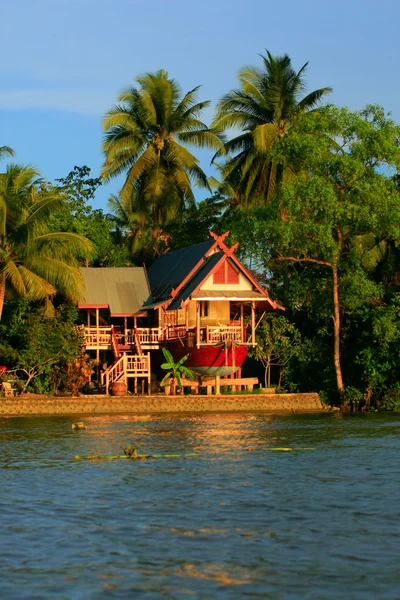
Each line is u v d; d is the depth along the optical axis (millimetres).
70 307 69625
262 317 75125
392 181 68875
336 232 72125
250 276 69438
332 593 17906
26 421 56875
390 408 70375
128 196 86938
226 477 31922
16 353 67125
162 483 30594
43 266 65125
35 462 36281
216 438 45938
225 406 67250
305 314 78500
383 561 20078
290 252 72812
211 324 72812
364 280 69250
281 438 46125
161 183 87812
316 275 78688
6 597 17688
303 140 66812
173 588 18266
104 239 89000
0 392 65500
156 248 97750
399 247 75875
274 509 25828
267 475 32406
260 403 68250
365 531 22922
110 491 29047
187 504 26641
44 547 21438
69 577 19016
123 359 68938
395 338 69375
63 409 63250
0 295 65000
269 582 18609
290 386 75125
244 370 80812
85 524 23922
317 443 43594
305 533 22750
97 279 76562
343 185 68625
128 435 47469
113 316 74125
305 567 19656
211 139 87688
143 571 19422
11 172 65812
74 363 68500
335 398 73250
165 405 65625
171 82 89812
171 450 40344
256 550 21062
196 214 95688
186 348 69188
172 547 21375
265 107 83750
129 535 22625
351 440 45156
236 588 18250
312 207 67125
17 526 23688
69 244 66812
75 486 30094
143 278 78250
